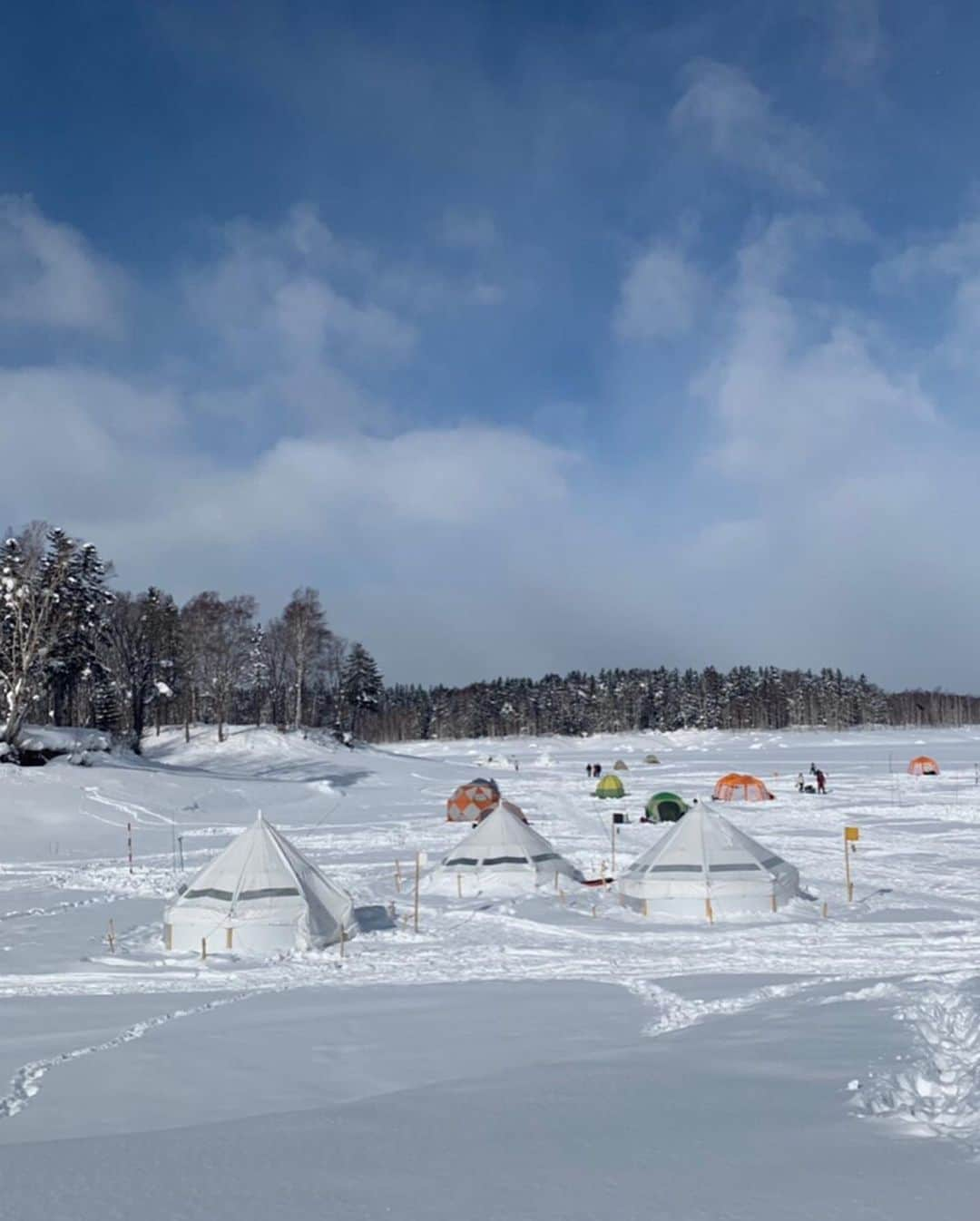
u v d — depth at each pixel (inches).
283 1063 484.7
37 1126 394.6
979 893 1038.4
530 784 2908.5
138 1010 626.8
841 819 1828.2
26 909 1064.2
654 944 823.1
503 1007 597.6
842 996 566.3
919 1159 272.8
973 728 6456.7
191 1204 267.1
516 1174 279.6
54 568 2443.4
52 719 3280.0
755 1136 303.6
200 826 1904.5
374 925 935.7
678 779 3006.9
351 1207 259.0
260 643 4394.7
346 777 2947.8
